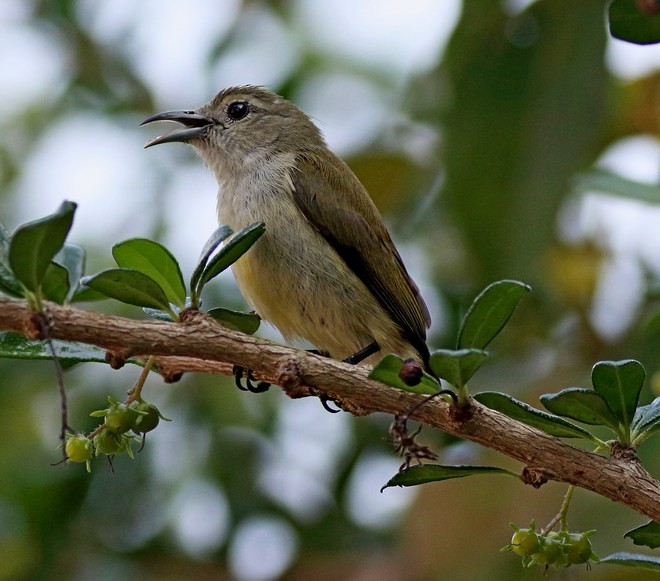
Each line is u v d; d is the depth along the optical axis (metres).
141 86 14.62
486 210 11.16
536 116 11.13
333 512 12.20
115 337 6.19
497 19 11.36
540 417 6.09
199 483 12.21
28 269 5.77
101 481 11.95
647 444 10.07
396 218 13.72
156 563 11.80
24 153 14.80
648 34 6.91
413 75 13.63
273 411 12.67
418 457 6.18
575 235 12.66
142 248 6.52
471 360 5.75
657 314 9.64
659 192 9.68
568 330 12.23
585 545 6.13
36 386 12.59
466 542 10.59
